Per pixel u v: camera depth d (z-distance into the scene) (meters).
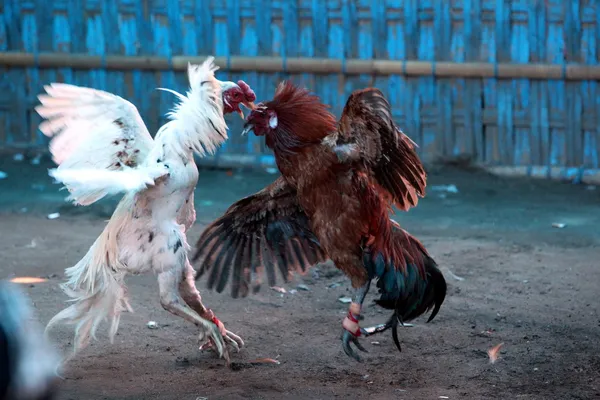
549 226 11.65
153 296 8.66
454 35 14.75
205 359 7.07
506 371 6.84
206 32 15.10
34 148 15.55
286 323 8.00
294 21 14.91
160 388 6.41
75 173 5.79
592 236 11.09
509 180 14.52
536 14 14.45
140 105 15.31
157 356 7.11
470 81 14.79
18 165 14.89
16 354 2.75
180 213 6.68
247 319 8.09
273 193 6.96
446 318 8.10
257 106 6.44
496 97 14.77
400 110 15.02
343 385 6.56
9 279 8.98
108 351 7.18
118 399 6.18
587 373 6.78
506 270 9.61
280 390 6.43
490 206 12.81
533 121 14.70
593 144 14.57
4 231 11.00
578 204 12.98
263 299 8.67
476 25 14.63
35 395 2.77
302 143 6.29
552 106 14.62
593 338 7.57
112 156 6.63
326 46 14.97
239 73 15.12
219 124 6.59
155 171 6.28
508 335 7.66
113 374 6.68
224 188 13.91
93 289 6.59
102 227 11.35
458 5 14.62
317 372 6.84
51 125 6.62
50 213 12.01
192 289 6.85
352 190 6.18
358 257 6.35
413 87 14.93
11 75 15.42
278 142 6.38
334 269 9.60
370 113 5.89
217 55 15.12
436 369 6.90
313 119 6.29
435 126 15.02
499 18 14.55
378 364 7.02
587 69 14.29
